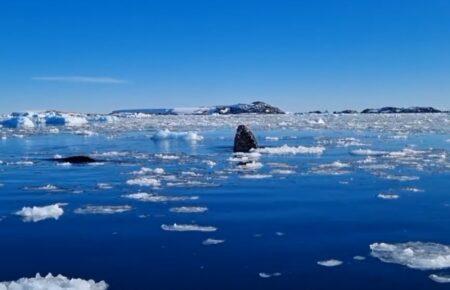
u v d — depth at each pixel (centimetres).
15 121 7612
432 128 6184
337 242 1089
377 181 1866
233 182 1880
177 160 2669
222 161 2595
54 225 1251
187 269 939
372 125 7425
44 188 1800
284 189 1714
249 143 3122
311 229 1192
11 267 962
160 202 1519
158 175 2092
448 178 1922
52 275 920
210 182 1886
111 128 7188
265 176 2012
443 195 1579
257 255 1011
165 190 1728
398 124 7706
